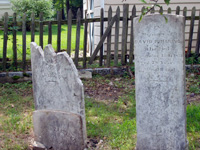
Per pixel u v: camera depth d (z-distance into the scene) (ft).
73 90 8.64
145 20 7.97
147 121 8.51
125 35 17.88
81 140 8.77
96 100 13.52
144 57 8.17
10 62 17.38
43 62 9.00
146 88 8.32
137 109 8.57
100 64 18.07
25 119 11.39
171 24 7.72
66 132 8.92
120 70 17.62
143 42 8.11
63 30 48.37
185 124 8.26
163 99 8.21
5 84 15.84
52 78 8.94
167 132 8.38
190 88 14.80
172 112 8.21
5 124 10.96
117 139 9.60
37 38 35.50
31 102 13.32
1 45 29.25
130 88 15.23
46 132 9.29
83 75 16.92
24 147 9.34
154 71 8.13
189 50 18.78
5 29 16.71
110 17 17.33
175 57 7.86
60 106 9.02
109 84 15.97
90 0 24.56
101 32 17.60
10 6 44.93
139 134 8.70
